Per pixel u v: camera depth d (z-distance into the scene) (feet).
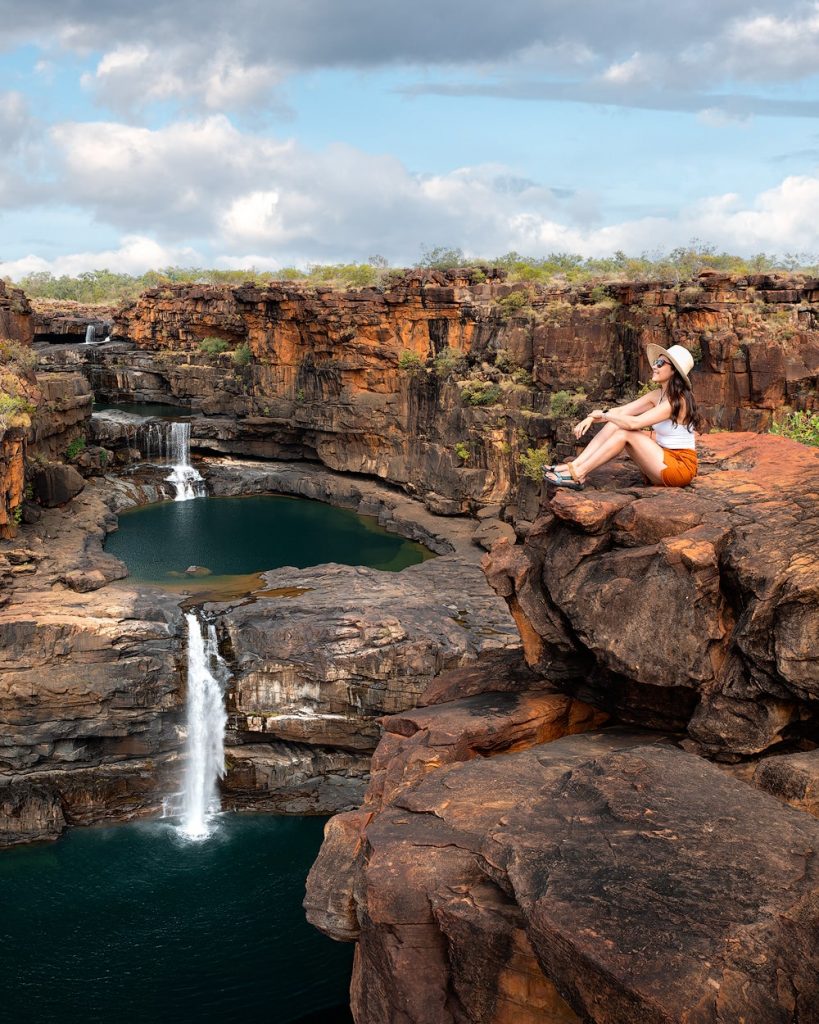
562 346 169.58
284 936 85.61
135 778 111.14
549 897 24.70
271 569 156.25
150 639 112.06
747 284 142.10
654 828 27.30
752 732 34.88
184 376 262.88
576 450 157.79
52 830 105.09
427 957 29.04
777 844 26.40
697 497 40.98
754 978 22.22
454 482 185.26
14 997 76.79
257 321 233.76
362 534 184.03
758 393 130.31
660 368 42.91
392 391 205.77
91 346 305.94
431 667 109.29
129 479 212.84
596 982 22.84
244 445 234.79
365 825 37.32
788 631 33.71
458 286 201.57
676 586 36.27
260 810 113.19
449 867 29.55
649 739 39.22
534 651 42.57
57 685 106.32
